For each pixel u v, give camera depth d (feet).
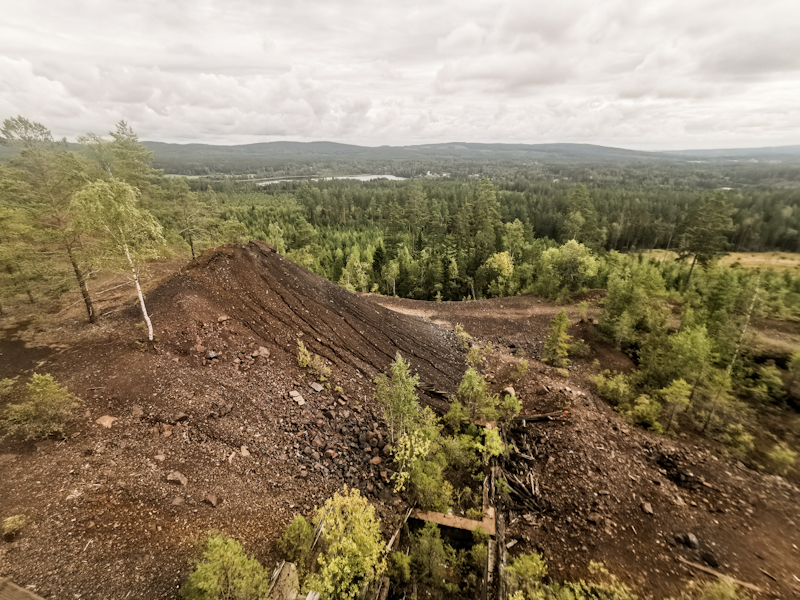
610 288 115.85
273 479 47.70
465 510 53.36
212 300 75.10
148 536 34.65
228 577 28.99
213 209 163.73
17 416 40.73
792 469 60.03
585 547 47.03
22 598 26.68
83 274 64.80
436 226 221.46
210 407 52.54
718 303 107.65
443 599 43.06
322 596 32.99
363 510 38.96
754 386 85.05
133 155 116.37
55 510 33.94
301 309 85.61
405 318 109.91
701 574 42.37
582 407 71.46
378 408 67.36
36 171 65.51
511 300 144.46
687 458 58.65
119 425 45.55
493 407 69.10
